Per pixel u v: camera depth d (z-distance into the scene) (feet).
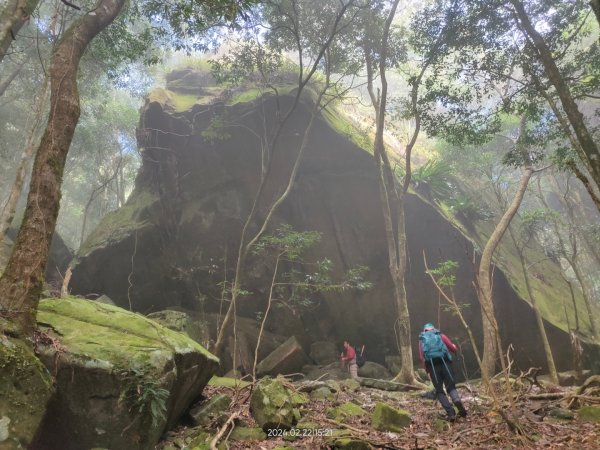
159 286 47.19
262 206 47.06
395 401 23.34
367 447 13.47
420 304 42.88
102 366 12.53
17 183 24.26
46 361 12.35
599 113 32.50
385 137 58.29
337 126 46.03
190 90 53.57
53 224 13.92
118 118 69.72
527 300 38.96
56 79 15.47
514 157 35.45
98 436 12.17
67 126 14.96
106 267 46.34
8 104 65.67
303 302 40.50
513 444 14.01
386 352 43.11
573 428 15.75
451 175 53.42
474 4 28.43
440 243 43.04
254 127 45.96
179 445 14.15
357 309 44.27
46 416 11.79
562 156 32.86
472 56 30.81
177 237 47.44
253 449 14.15
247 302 45.78
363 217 45.16
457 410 19.54
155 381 12.75
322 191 46.09
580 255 69.67
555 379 32.91
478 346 39.93
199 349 16.93
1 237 22.67
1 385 10.50
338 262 45.14
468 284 41.37
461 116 32.32
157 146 48.42
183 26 38.81
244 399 18.89
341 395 22.63
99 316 15.85
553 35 28.86
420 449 13.44
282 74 47.80
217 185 47.70
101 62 39.93
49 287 38.11
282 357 38.55
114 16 18.79
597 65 28.89
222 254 46.91
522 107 31.22
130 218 49.39
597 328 42.88
